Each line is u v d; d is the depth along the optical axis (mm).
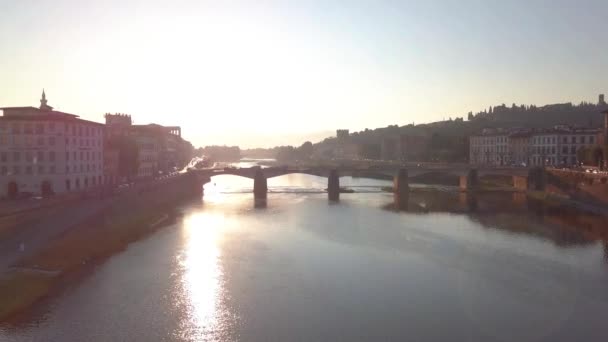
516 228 114125
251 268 79188
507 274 76562
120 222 110000
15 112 122938
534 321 57969
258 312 60344
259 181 192000
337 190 194750
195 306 61938
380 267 80438
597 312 60875
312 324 56688
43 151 116000
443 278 74250
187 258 85000
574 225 117688
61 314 58531
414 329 55531
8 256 74375
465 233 108500
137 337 52750
